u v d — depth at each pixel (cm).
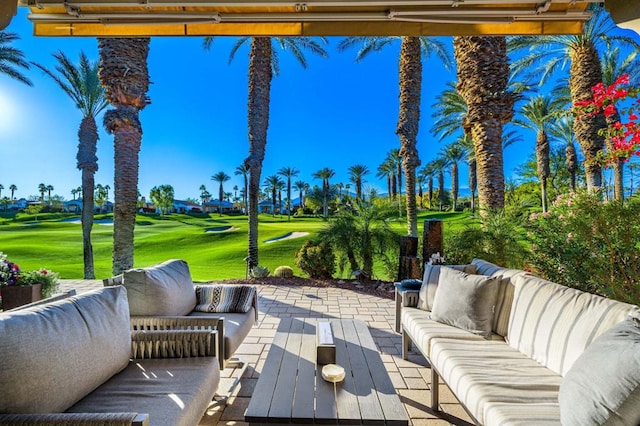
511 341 222
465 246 503
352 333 248
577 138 845
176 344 198
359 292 555
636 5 179
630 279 335
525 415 142
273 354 212
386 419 145
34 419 116
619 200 358
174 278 279
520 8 195
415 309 299
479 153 571
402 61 823
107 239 2000
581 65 835
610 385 120
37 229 2480
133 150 634
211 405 225
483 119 563
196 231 2352
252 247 735
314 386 172
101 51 609
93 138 1002
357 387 171
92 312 170
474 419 161
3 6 179
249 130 749
